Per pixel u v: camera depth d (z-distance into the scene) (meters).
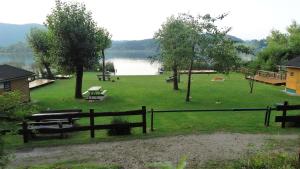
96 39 23.50
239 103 21.00
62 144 10.35
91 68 23.70
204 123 14.02
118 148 9.81
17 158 8.98
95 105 20.31
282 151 9.15
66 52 22.16
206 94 25.39
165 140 10.67
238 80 36.53
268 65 41.88
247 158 7.79
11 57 122.25
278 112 16.97
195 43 20.52
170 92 26.56
